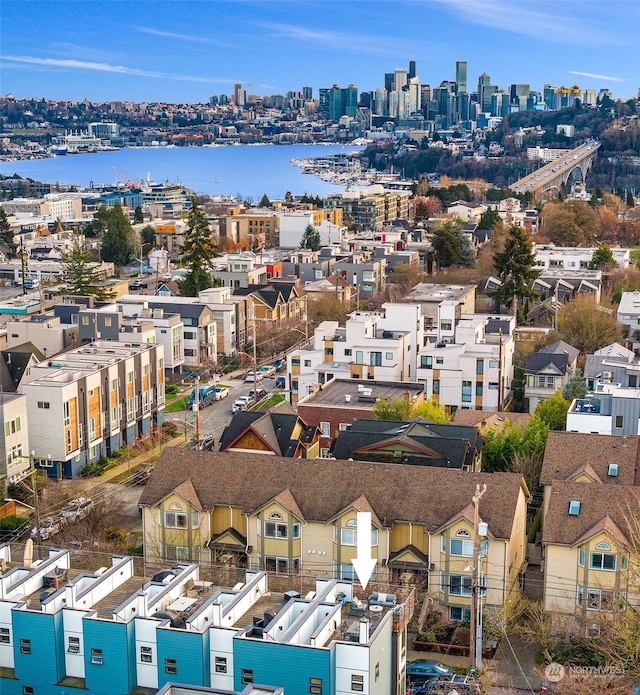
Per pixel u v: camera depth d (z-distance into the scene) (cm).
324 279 19125
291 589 6994
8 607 5684
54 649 5609
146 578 6412
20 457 9938
